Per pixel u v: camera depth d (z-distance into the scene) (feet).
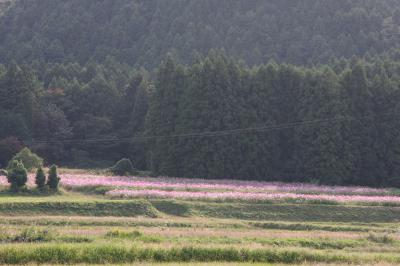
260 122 617.21
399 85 615.98
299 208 419.13
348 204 434.71
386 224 400.47
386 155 592.60
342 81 616.39
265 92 630.33
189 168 585.22
